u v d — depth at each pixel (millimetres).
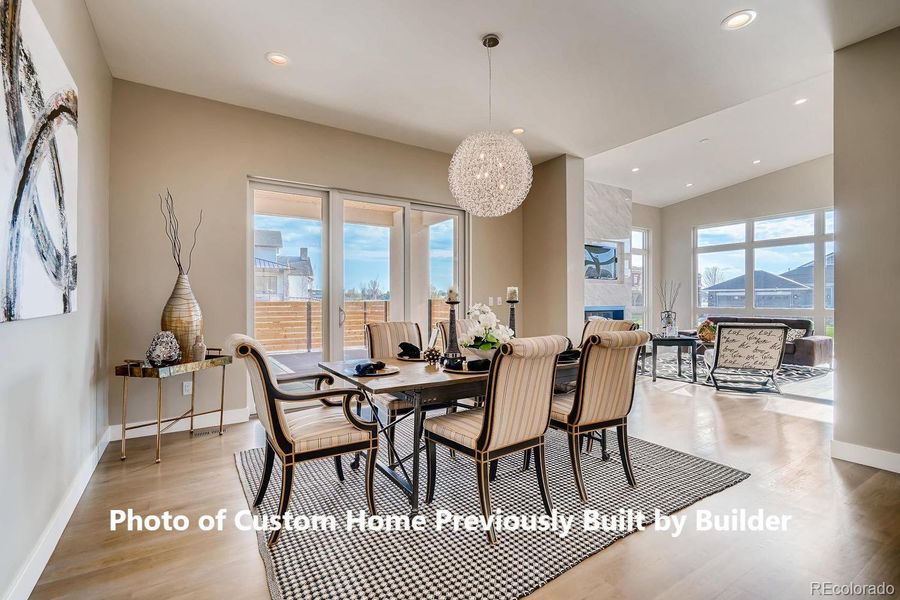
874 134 2781
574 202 5098
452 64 3076
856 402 2850
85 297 2453
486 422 1954
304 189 4168
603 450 2951
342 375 2482
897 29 2678
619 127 4207
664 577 1686
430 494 2295
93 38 2637
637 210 9078
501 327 2590
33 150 1547
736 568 1740
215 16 2551
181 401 3482
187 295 3145
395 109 3822
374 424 2168
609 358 2354
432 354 2887
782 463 2846
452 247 5133
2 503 1394
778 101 5078
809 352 6387
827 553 1839
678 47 2854
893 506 2248
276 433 1928
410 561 1777
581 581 1661
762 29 2668
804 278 7422
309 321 4195
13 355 1465
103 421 2996
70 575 1692
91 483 2506
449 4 2438
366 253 4500
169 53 2947
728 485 2510
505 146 3262
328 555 1818
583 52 2918
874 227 2783
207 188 3602
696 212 8836
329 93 3523
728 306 8438
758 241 7988
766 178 7758
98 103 2797
